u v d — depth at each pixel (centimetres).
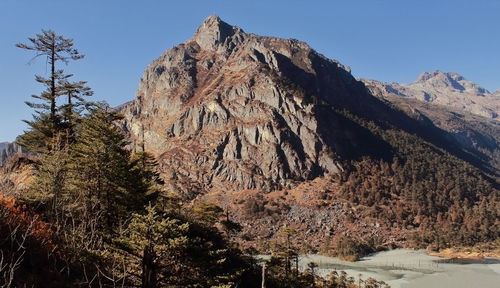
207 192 19488
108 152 2861
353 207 18488
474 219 18125
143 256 1775
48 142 3744
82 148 2830
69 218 2266
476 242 16512
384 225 17562
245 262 4719
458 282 11081
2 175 2322
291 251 5691
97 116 3062
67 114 4091
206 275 2027
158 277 1873
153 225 1741
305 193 19338
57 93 4169
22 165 3497
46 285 1462
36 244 1636
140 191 3119
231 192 19400
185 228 1838
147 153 3853
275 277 5303
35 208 2278
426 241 16512
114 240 1786
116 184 2780
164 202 4528
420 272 12331
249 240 15212
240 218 17325
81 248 1667
